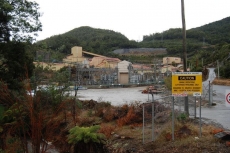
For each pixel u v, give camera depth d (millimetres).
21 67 17984
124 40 134000
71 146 9219
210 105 17156
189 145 7457
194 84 7750
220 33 135625
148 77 60312
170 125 9109
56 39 90062
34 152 6520
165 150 7410
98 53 105562
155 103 11656
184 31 11500
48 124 7359
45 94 11406
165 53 112875
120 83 53375
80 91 37125
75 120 11859
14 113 8000
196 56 95125
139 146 8109
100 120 12602
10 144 8078
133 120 11500
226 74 57281
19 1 18453
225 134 7633
